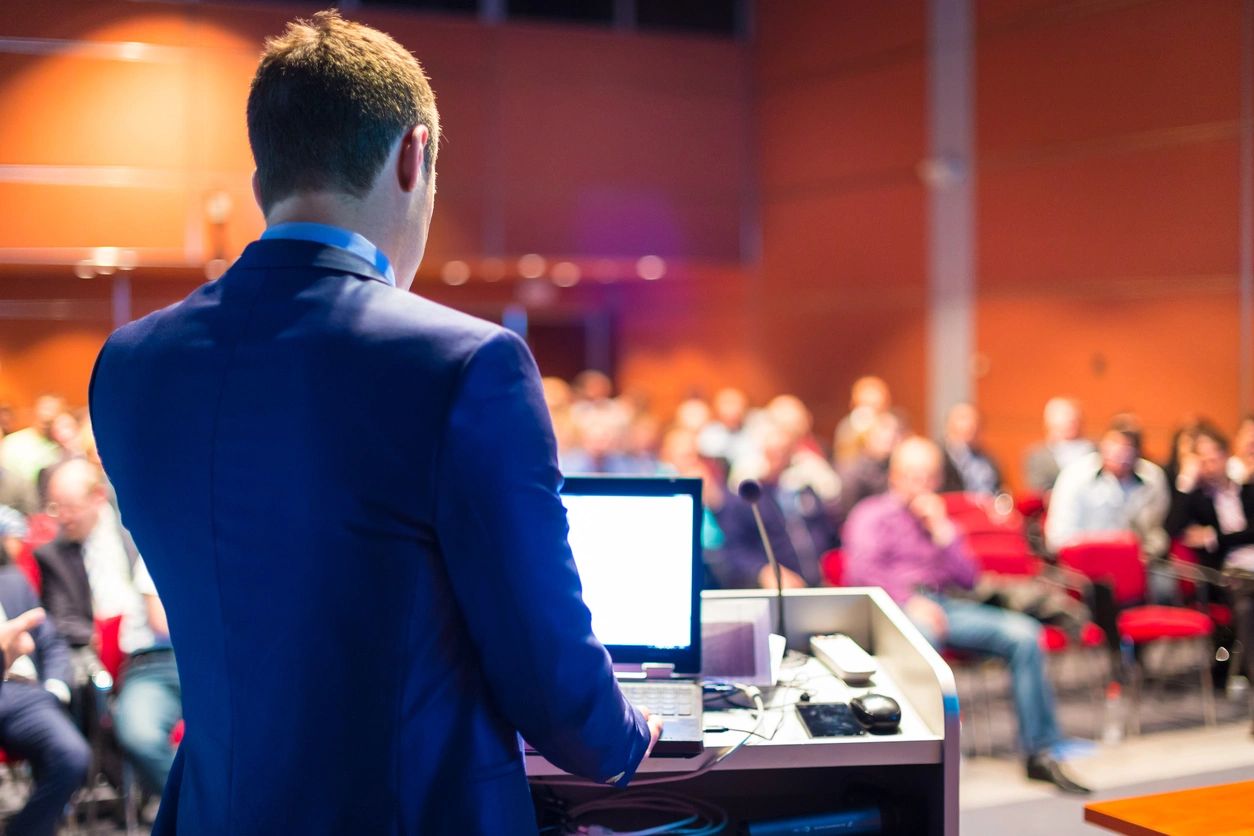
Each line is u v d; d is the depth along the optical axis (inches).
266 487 39.4
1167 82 270.4
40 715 131.9
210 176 334.3
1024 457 287.6
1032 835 148.1
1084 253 293.1
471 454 38.7
